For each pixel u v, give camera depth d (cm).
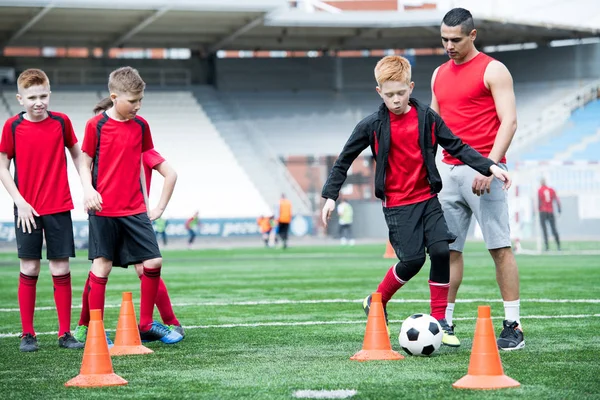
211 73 5009
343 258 2677
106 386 597
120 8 3731
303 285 1591
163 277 1848
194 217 3762
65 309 823
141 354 749
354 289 1490
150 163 847
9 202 4016
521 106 4903
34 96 811
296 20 4381
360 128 741
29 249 809
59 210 824
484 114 793
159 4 3728
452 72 806
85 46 4706
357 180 4909
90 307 804
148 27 4378
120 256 812
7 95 4466
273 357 720
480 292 1374
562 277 1727
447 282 747
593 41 4956
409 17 4491
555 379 593
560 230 3938
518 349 741
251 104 4959
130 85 789
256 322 998
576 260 2402
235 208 4412
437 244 735
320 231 4709
